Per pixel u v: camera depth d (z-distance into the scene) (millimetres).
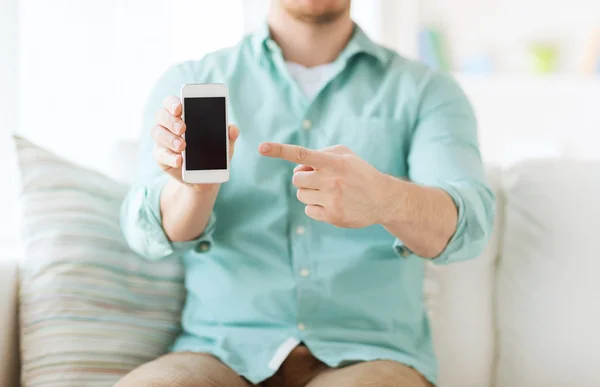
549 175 1520
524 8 3404
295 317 1320
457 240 1224
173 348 1367
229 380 1205
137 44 2432
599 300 1423
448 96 1420
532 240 1493
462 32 3432
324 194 1086
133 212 1296
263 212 1361
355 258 1333
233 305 1330
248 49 1473
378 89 1432
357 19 3102
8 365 1331
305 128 1400
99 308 1342
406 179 1426
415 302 1380
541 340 1441
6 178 2154
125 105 2402
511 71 3424
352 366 1219
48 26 2293
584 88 3203
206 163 1088
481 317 1511
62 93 2316
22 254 1380
